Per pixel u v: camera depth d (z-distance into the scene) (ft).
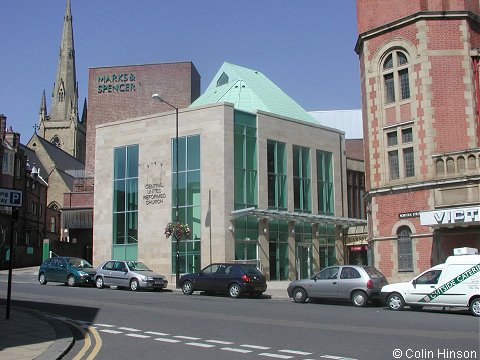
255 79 161.38
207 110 124.06
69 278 103.45
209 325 45.93
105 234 134.41
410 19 89.61
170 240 124.47
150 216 128.16
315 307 64.90
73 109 381.60
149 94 215.72
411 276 85.87
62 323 46.47
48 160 267.39
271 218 122.31
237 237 119.65
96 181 138.51
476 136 85.81
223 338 38.73
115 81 217.36
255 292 83.30
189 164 124.88
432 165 84.84
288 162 135.54
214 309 60.03
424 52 87.92
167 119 129.49
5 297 73.87
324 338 38.47
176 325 45.93
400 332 41.52
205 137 123.24
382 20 94.38
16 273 149.69
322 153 146.72
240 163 125.18
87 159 212.23
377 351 33.04
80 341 37.83
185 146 126.00
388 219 90.17
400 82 91.76
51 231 239.09
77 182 199.21
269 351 33.40
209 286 85.81
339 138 151.74
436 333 40.96
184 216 123.24
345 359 30.58
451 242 82.28
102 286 101.09
